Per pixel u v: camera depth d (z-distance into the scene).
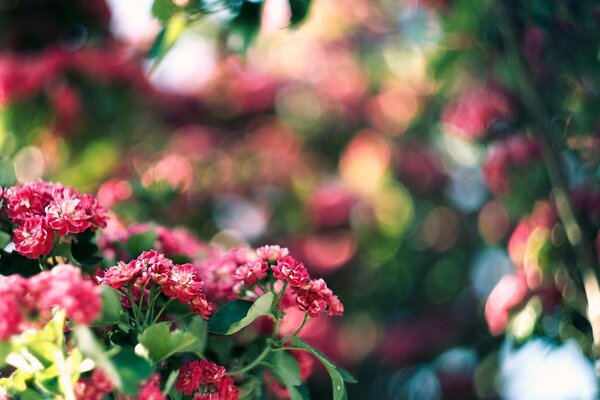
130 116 0.90
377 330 1.21
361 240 1.20
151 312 0.47
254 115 1.18
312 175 1.22
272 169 1.19
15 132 0.82
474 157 0.78
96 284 0.48
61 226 0.46
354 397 1.18
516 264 0.70
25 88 0.80
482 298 1.15
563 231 0.67
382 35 1.16
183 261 0.53
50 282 0.42
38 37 0.86
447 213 1.17
